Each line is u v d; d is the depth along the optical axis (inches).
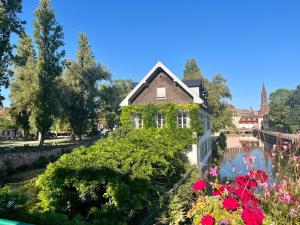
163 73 1123.3
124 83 3321.9
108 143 624.1
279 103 2999.5
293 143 246.7
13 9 1152.8
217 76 2504.9
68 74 1993.1
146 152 553.6
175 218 312.5
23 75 1481.3
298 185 199.9
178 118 1083.9
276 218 190.9
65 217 250.4
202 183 241.6
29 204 384.2
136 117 1125.1
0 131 3073.3
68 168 398.9
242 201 201.3
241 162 279.9
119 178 396.5
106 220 338.0
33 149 1234.6
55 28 1493.6
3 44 1108.5
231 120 2516.0
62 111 1748.3
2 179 914.7
